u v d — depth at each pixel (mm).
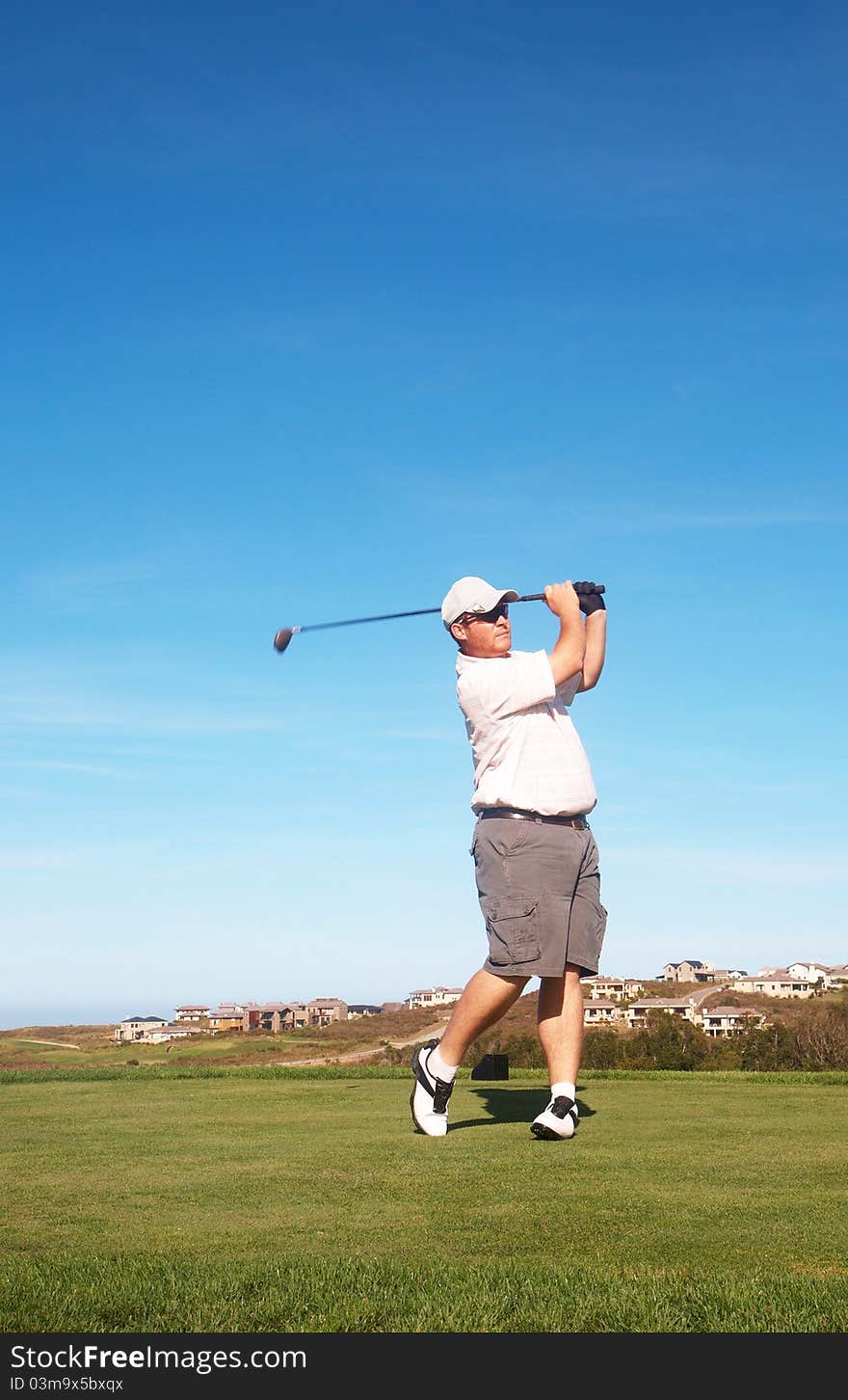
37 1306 3176
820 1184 4785
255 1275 3420
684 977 107250
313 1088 9297
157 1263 3574
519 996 6312
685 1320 3039
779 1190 4664
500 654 6609
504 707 6262
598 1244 3814
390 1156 5570
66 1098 8523
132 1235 4023
